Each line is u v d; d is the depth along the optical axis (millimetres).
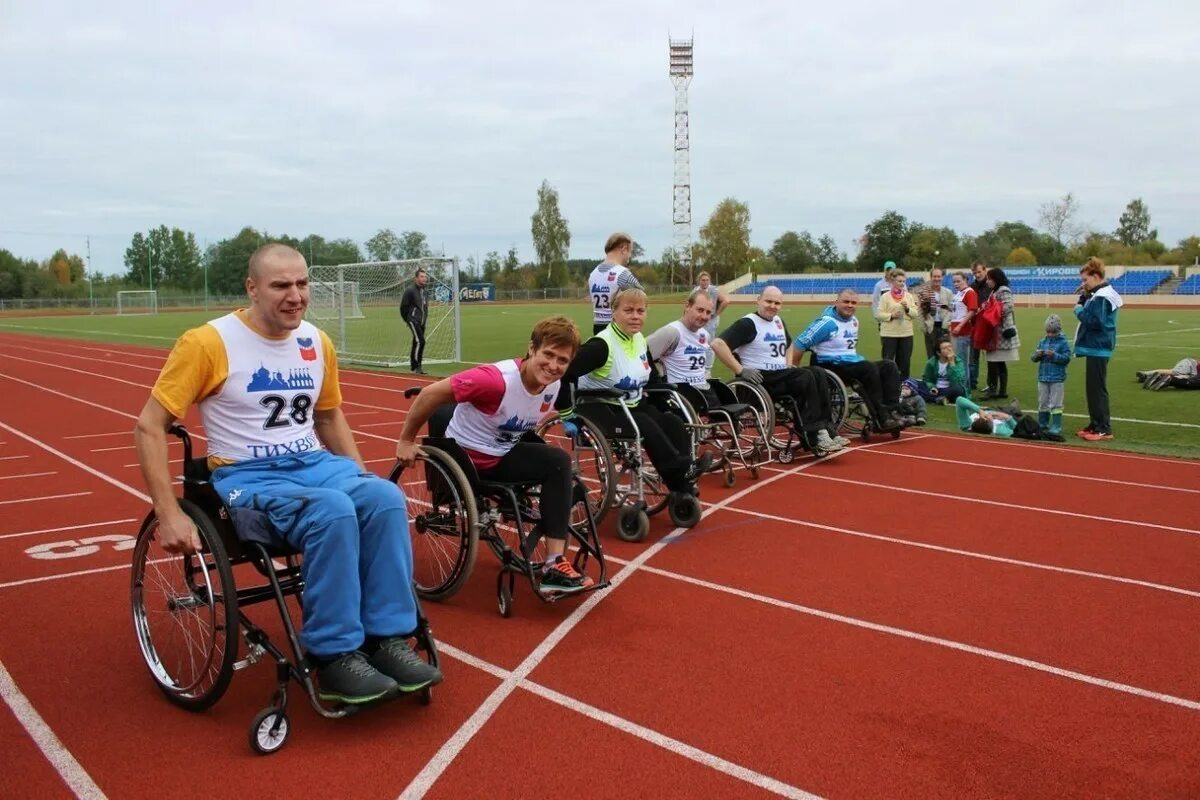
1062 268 49000
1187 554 5031
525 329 27188
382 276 19500
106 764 2842
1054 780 2754
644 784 2721
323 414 3691
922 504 6211
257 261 3223
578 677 3473
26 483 6949
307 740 2998
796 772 2793
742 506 6184
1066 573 4719
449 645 3795
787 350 8094
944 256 68562
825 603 4289
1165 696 3320
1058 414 8727
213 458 3352
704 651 3727
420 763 2844
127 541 5332
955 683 3426
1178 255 68812
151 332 31078
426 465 4441
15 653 3717
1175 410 10352
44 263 88938
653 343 6691
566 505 4137
